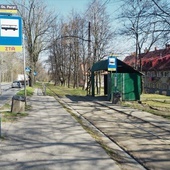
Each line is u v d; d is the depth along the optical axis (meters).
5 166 6.36
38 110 17.22
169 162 7.33
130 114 16.41
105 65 26.06
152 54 72.88
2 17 8.78
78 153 7.50
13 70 127.12
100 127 12.48
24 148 7.93
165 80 62.00
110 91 26.36
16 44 8.92
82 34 52.81
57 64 74.56
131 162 7.26
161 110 18.64
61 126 11.63
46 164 6.52
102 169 6.25
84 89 54.12
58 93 40.34
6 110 16.47
